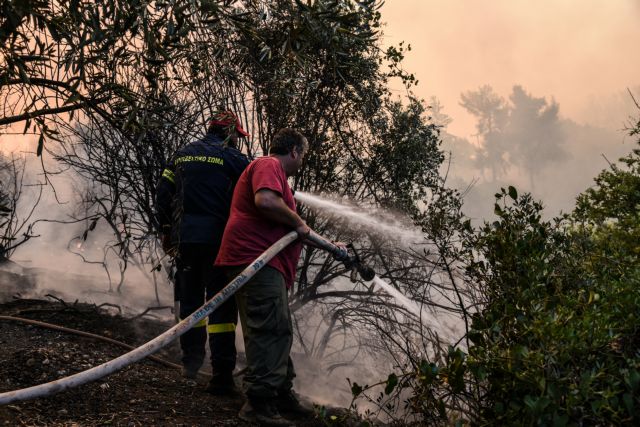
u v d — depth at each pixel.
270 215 3.23
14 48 2.48
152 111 2.74
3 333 3.85
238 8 2.91
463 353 2.44
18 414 2.81
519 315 2.41
